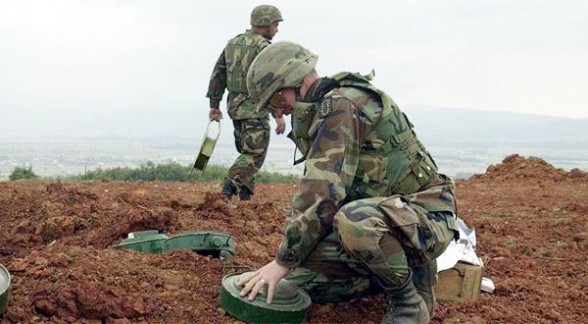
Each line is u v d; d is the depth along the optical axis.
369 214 3.44
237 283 3.75
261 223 6.19
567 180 13.02
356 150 3.51
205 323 3.68
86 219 5.46
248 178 7.26
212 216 6.14
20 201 6.24
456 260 4.51
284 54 3.68
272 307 3.57
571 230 7.36
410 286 3.61
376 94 3.62
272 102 3.74
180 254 4.49
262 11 7.32
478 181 13.34
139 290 3.91
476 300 4.53
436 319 4.18
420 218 3.60
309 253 3.59
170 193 8.89
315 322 3.85
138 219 5.15
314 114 3.59
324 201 3.40
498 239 6.81
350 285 3.90
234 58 7.24
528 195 10.57
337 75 3.64
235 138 7.52
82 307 3.61
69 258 4.11
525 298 4.79
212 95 7.54
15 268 3.97
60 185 6.72
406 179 3.68
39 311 3.57
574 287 5.20
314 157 3.45
